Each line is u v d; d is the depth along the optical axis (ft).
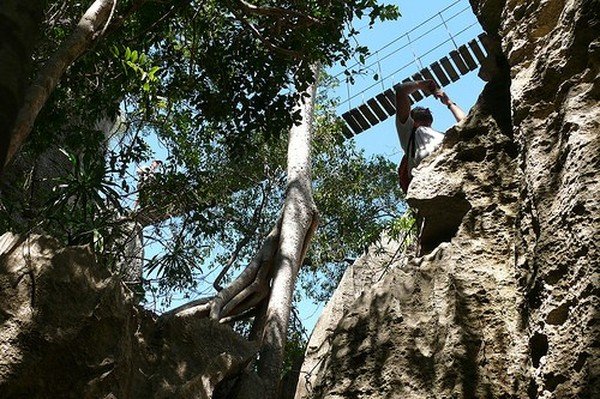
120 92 28.50
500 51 22.89
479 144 21.89
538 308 16.02
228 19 29.53
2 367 16.42
